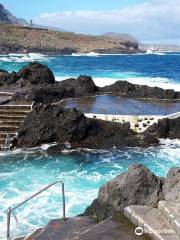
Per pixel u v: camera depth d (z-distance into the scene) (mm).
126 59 90375
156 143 15703
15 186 11508
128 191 7992
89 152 14836
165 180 8039
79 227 7082
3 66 51969
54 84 23656
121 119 16750
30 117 15875
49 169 13031
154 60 85875
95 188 11320
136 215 6855
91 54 127875
